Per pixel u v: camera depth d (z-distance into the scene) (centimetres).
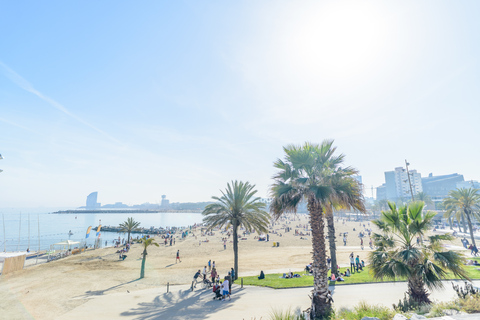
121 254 4550
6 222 19962
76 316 1620
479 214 4578
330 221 2417
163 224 18062
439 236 1331
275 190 1541
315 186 1424
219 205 2748
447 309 995
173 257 4334
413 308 1192
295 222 13500
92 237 9944
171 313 1587
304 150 1543
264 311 1509
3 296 2238
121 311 1697
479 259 2742
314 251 1415
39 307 1894
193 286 2438
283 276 2491
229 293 1917
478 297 1047
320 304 1340
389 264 1290
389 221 1463
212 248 5250
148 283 2686
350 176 1556
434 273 1202
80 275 3094
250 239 6756
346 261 3412
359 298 1642
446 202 5553
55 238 9700
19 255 3419
